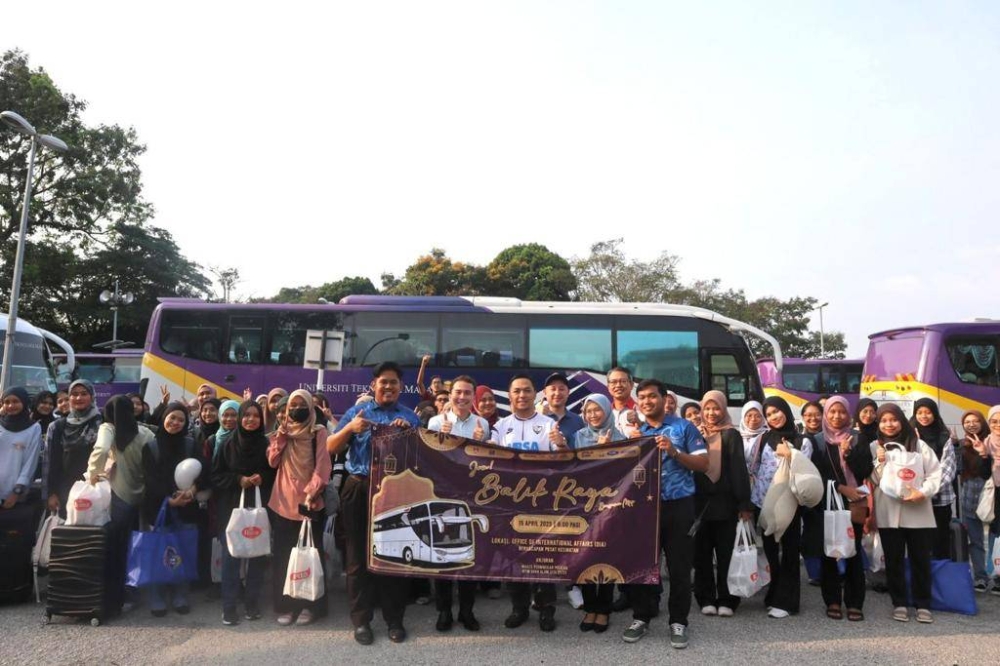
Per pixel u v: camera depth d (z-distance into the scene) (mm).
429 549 5879
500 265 48062
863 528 6555
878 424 6699
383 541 5832
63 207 31594
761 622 6285
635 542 5785
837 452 6508
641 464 5871
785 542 6480
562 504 5918
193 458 6699
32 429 6945
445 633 5965
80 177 30797
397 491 5926
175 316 13906
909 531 6379
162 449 6762
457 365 13680
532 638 5832
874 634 5938
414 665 5199
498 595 7234
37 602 6777
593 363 13711
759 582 6332
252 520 6047
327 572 6453
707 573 6645
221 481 6387
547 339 13812
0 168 30281
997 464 7336
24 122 17359
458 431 6543
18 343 16844
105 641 5715
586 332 13859
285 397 7742
